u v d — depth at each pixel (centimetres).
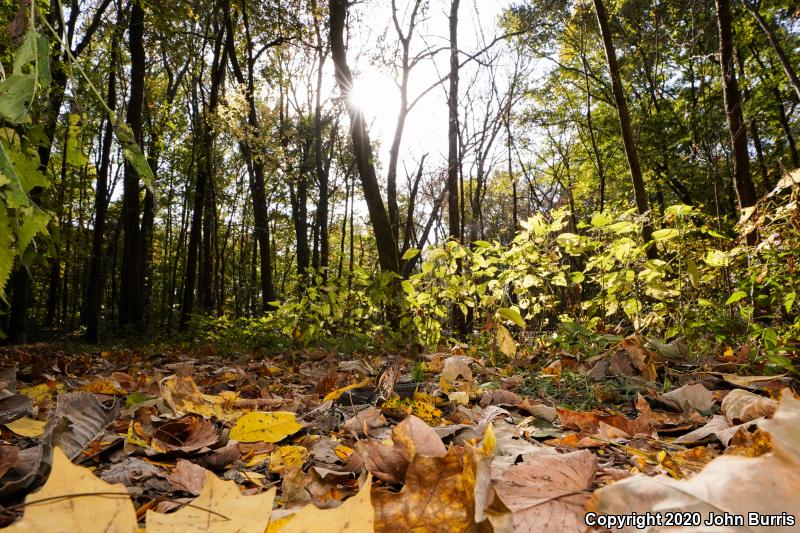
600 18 1091
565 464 127
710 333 369
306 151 2280
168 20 1426
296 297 630
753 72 1738
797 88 1035
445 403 260
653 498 77
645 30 1800
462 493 93
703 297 403
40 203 171
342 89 932
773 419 78
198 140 1991
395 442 140
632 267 386
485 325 434
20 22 99
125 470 136
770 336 311
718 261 367
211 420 212
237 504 91
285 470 149
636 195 1044
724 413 206
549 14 1841
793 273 322
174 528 84
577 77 2186
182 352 828
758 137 1997
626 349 312
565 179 2647
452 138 1570
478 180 2245
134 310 1489
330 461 158
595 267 426
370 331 653
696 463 137
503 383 311
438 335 493
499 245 441
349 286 582
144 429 169
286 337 688
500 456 154
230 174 2766
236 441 176
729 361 333
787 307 322
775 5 1376
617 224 359
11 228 116
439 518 90
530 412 242
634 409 252
